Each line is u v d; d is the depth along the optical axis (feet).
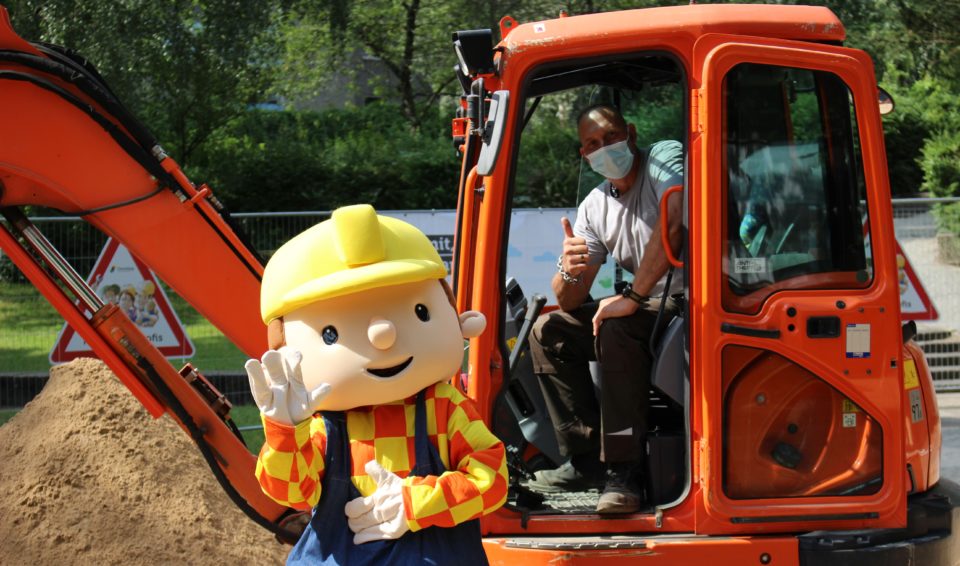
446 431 10.01
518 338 13.88
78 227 29.22
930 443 13.84
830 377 12.57
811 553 12.38
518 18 51.21
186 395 13.92
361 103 81.10
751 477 12.75
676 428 14.03
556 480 15.10
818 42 12.94
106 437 16.62
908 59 51.57
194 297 14.23
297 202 61.11
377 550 9.58
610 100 15.48
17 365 29.68
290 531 14.05
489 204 12.82
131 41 47.88
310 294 9.46
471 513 9.53
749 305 12.61
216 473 13.92
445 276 10.39
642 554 12.40
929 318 31.96
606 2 48.88
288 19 62.28
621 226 14.47
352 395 9.64
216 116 60.34
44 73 13.38
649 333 13.46
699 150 12.50
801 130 12.71
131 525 15.58
